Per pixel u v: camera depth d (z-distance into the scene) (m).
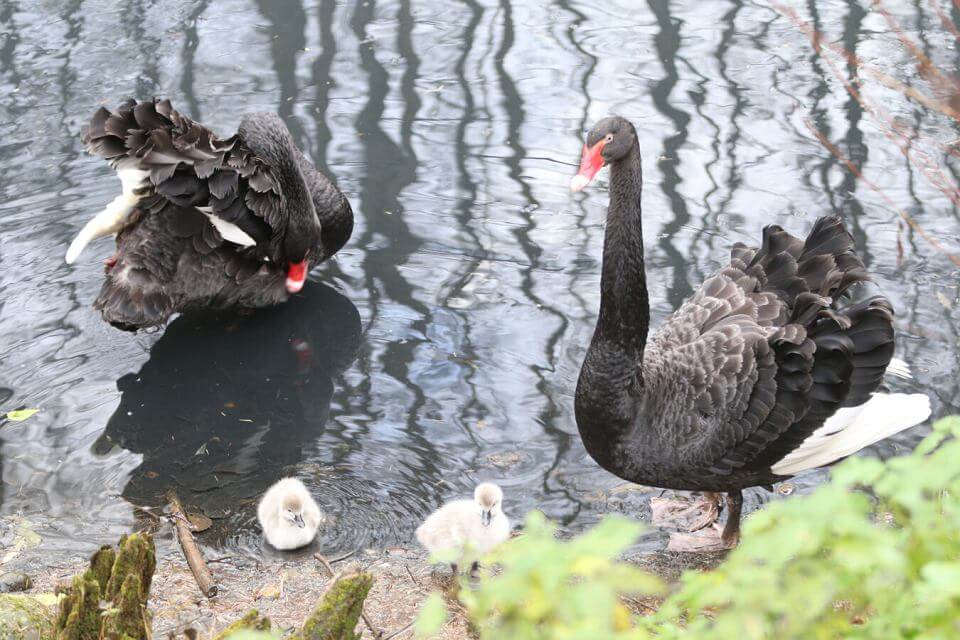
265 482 5.76
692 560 5.09
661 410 5.21
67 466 5.81
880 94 8.91
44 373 6.62
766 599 2.08
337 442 6.05
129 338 7.08
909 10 10.05
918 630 2.15
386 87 9.49
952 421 2.25
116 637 3.38
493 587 2.00
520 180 8.38
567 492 5.63
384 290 7.41
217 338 7.14
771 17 10.22
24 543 5.11
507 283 7.37
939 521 2.24
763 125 8.73
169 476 5.79
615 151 5.04
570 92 9.30
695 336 5.41
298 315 7.30
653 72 9.51
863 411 5.09
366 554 5.11
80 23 10.34
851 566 1.99
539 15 10.52
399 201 8.22
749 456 5.05
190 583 4.79
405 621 4.48
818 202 7.85
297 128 8.95
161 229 6.92
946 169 8.05
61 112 9.06
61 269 7.52
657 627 2.79
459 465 5.84
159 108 6.89
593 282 7.33
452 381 6.51
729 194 7.98
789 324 5.14
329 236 7.67
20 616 4.02
